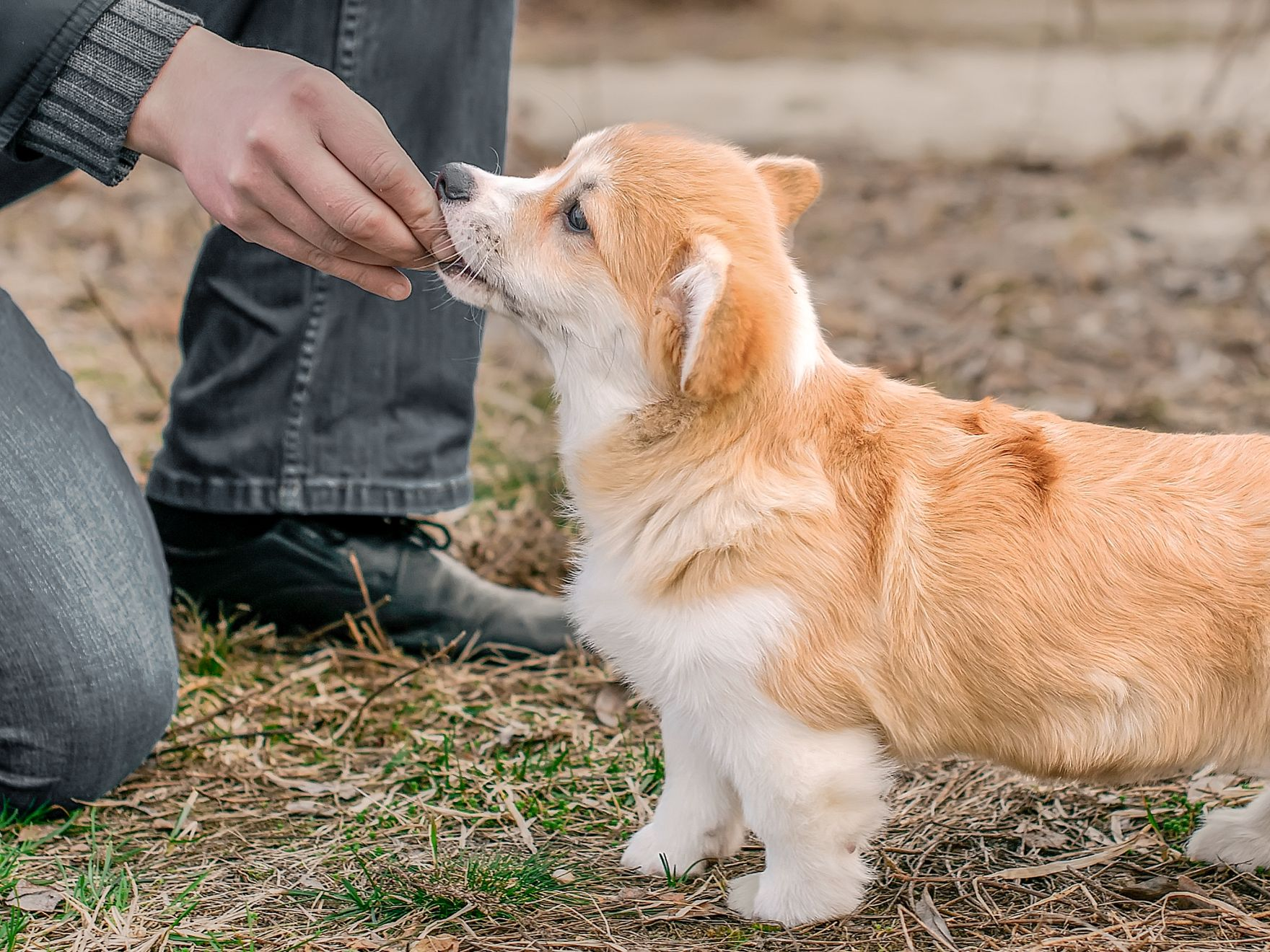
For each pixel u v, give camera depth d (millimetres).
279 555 1353
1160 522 1032
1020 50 4680
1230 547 1025
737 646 1014
